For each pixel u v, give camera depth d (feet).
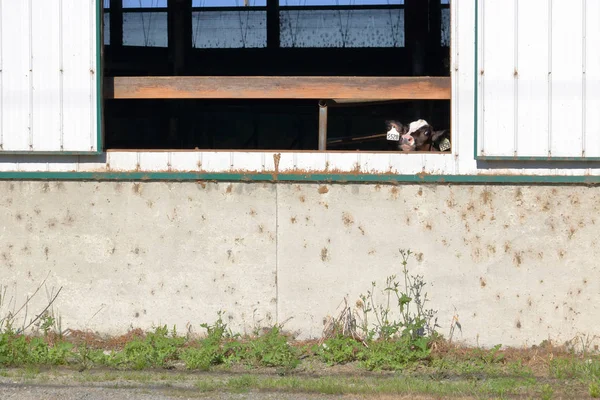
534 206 31.22
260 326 32.07
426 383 27.32
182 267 32.30
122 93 32.78
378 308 31.71
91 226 32.50
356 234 31.81
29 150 32.19
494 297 31.35
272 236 32.04
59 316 32.68
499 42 30.89
